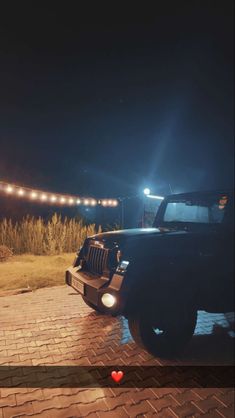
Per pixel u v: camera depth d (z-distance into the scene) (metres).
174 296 4.03
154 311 3.90
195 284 4.18
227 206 4.71
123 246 4.05
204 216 4.99
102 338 4.46
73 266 5.01
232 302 4.51
